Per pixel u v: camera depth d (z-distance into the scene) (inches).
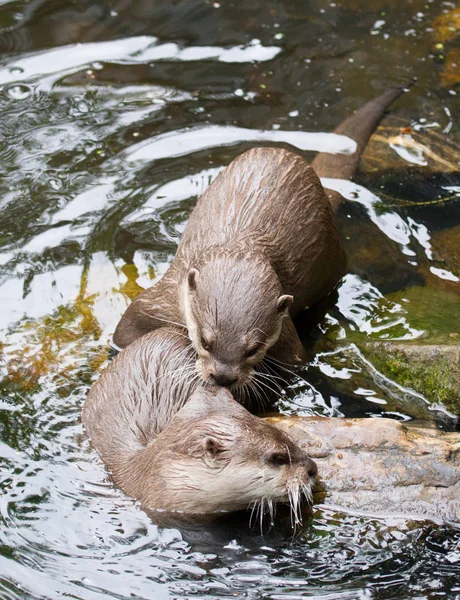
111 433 290.2
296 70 486.3
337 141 436.5
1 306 345.7
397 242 386.6
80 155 423.5
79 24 511.8
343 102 464.4
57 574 242.7
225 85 474.0
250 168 346.6
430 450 271.9
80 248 374.6
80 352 329.4
